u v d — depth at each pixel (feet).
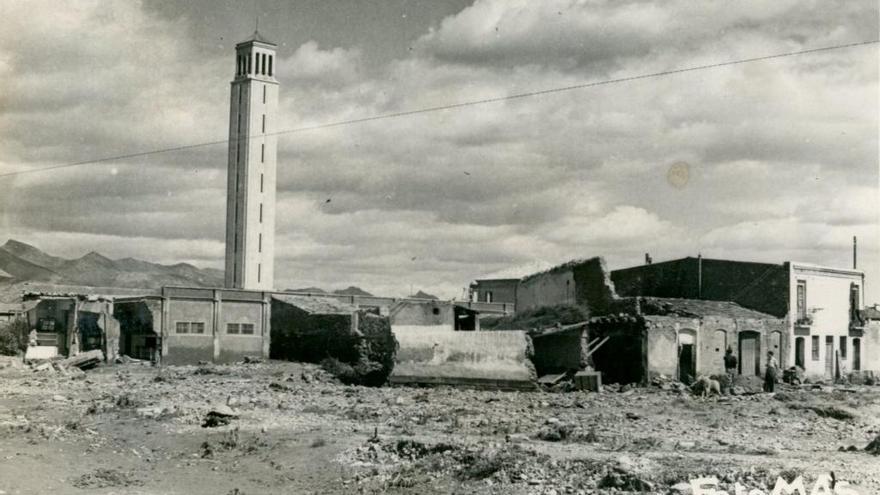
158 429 96.22
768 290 161.89
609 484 64.39
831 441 82.79
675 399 117.29
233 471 78.07
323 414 105.91
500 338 139.44
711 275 172.65
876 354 182.70
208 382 150.00
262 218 332.60
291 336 198.80
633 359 138.82
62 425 99.50
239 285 328.49
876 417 100.99
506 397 122.93
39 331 193.57
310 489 71.10
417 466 74.59
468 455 73.92
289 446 85.25
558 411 106.32
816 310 163.73
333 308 201.36
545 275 166.50
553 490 64.54
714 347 144.97
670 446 78.43
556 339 145.69
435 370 143.74
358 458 79.10
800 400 116.06
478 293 291.38
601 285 149.38
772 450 75.20
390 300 229.86
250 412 107.14
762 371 151.74
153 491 71.00
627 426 92.99
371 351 172.96
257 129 333.01
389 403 116.37
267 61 337.72
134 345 196.75
